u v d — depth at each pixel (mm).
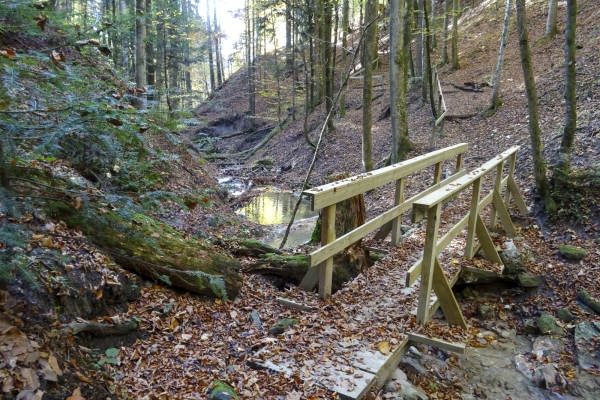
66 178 2859
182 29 20828
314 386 2848
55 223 3467
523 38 6316
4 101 1936
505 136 10539
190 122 2727
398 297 4199
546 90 11781
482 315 5121
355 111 19016
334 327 3660
